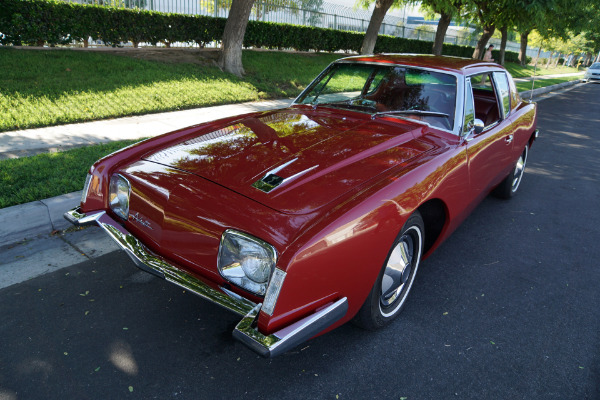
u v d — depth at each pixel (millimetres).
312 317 2014
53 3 9523
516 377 2461
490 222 4664
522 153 5254
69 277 3096
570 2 17703
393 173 2539
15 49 9102
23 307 2744
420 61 3750
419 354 2588
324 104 3811
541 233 4465
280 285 1893
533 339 2803
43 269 3170
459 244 4105
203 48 12859
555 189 5961
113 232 2535
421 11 20234
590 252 4102
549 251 4074
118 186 2629
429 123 3324
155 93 8578
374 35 14555
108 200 2705
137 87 8656
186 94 8930
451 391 2326
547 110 13836
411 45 24938
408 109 3459
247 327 1904
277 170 2449
